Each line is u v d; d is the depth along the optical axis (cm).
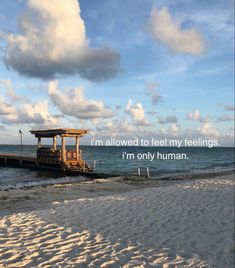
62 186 1798
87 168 2748
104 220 843
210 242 674
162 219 859
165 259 573
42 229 739
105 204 1063
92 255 582
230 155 9162
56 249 607
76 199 1249
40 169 3117
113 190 1664
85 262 547
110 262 550
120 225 796
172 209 983
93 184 1911
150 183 1998
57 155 2795
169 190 1393
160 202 1100
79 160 2762
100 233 723
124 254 592
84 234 711
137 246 640
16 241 646
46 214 902
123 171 3178
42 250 599
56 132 2781
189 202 1100
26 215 885
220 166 4347
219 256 597
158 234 725
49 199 1353
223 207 1012
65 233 713
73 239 672
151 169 3612
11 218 843
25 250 596
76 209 977
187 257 587
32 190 1617
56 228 751
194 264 554
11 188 1747
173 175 2656
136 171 3195
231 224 809
